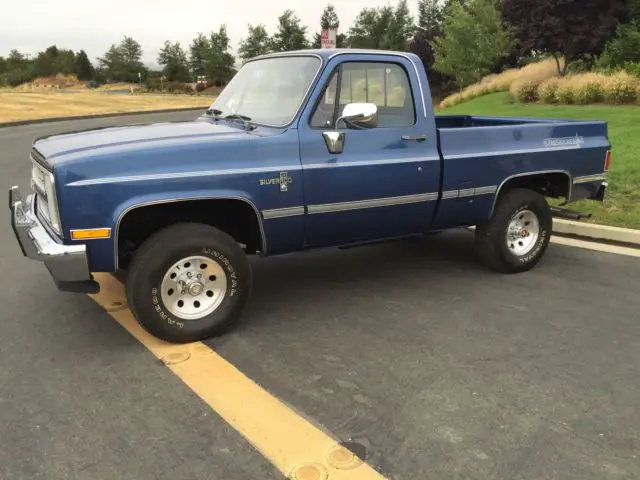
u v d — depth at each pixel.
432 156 4.73
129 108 37.41
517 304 4.73
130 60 110.56
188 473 2.71
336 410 3.21
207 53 84.75
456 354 3.86
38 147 4.06
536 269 5.62
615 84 18.52
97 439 2.96
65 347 3.96
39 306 4.66
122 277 5.26
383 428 3.05
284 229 4.20
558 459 2.81
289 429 3.04
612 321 4.39
